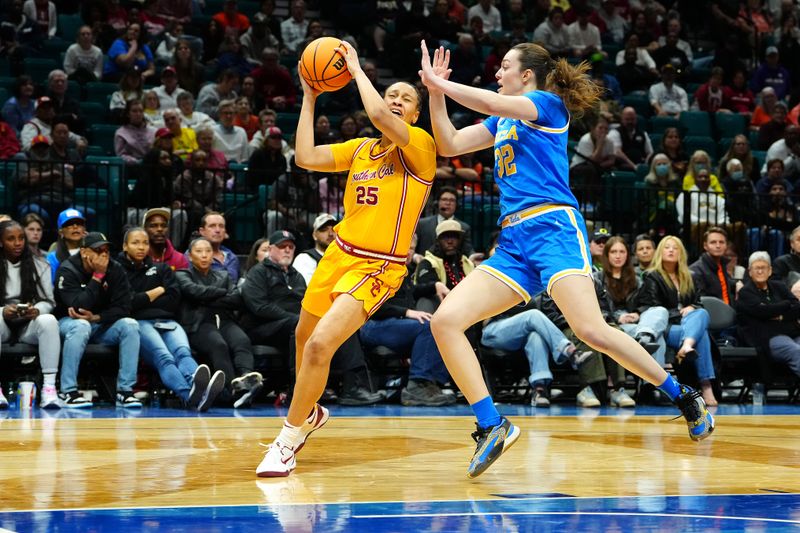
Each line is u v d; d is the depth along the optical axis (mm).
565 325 9336
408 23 17047
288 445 4551
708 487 4219
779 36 19906
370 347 9445
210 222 9797
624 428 6938
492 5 18359
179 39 15414
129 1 16359
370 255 4730
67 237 9508
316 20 17547
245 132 13781
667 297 9727
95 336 8859
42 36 15406
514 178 4617
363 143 4887
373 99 4551
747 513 3586
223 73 14750
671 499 3895
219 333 9062
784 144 15547
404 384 9844
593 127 14836
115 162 12133
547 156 4555
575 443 5910
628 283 9961
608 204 13086
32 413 7871
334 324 4590
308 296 4871
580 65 4762
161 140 11984
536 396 9133
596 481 4375
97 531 3209
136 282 8984
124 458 5047
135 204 11039
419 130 4746
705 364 9594
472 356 4461
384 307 9273
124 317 8781
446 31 17172
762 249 12492
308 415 4637
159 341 8781
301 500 3832
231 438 6039
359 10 17688
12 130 12617
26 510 3584
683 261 9797
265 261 9305
